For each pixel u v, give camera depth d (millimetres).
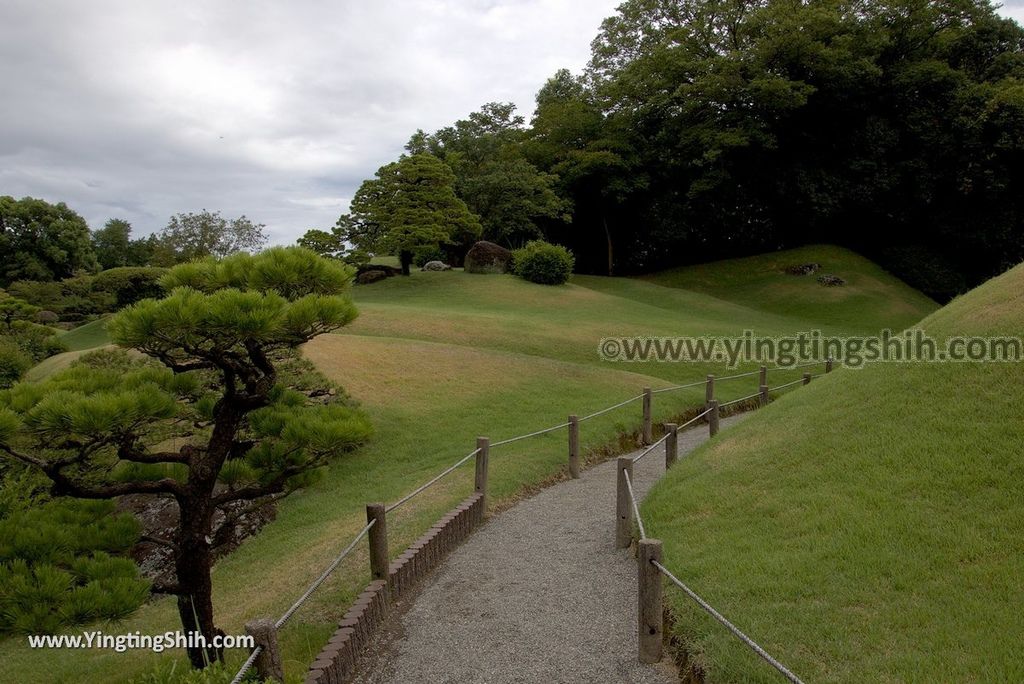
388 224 31656
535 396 15305
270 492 6379
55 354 20859
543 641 5277
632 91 39438
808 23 34469
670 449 9664
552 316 25453
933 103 36188
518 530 8102
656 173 41438
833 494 6414
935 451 6516
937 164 36281
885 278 37344
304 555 7918
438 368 16656
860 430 7492
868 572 5047
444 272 34562
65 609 4609
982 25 35875
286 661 5297
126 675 6156
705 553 5953
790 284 36938
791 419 8914
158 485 5789
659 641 4805
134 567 5324
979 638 4129
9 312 21125
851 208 39969
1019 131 32844
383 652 5262
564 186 40844
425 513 8375
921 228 39500
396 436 12633
